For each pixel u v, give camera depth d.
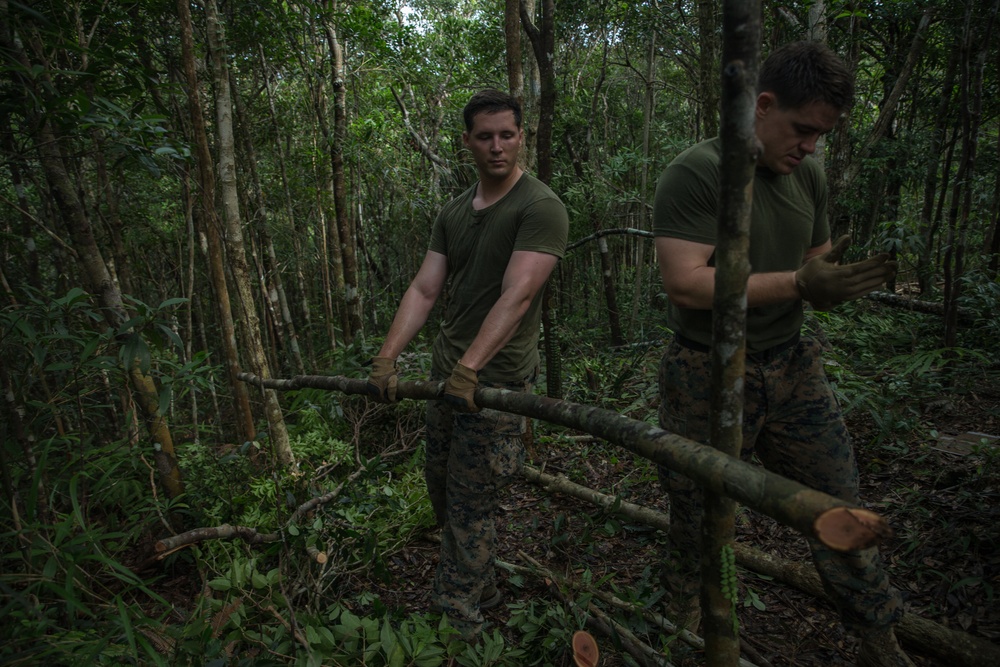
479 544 2.16
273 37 5.60
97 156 4.23
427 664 1.91
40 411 2.46
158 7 3.85
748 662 1.88
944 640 1.87
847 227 7.96
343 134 6.25
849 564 1.71
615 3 7.82
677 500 1.89
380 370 2.09
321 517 2.56
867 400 3.54
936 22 6.78
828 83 1.50
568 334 6.60
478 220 2.15
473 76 9.86
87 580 2.31
